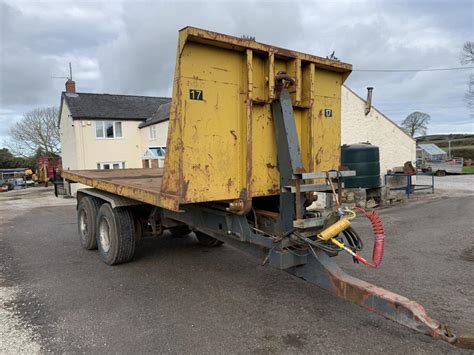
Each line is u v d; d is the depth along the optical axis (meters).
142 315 3.94
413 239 7.37
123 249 5.67
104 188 5.87
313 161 4.23
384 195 12.64
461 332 3.49
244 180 3.69
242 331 3.56
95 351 3.23
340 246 3.29
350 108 16.03
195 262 5.89
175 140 3.40
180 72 3.25
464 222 9.07
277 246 3.62
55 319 3.87
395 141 17.67
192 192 3.41
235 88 3.62
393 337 3.41
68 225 10.03
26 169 42.53
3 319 3.88
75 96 28.39
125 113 27.88
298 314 3.92
